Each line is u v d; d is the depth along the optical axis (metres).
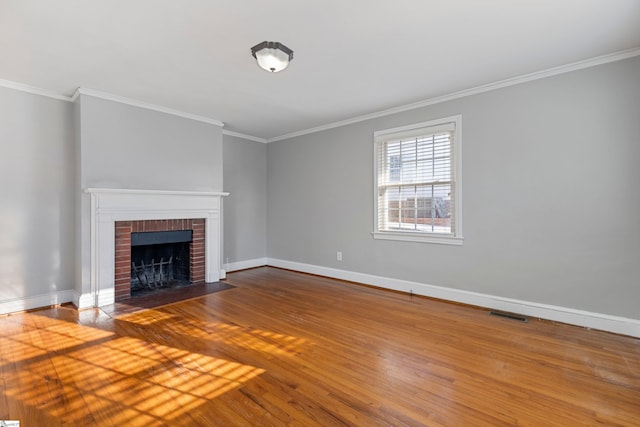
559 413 1.73
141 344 2.59
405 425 1.64
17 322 3.06
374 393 1.92
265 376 2.11
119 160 3.74
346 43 2.54
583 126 2.91
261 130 5.33
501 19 2.23
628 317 2.74
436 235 3.82
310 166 5.26
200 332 2.84
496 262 3.42
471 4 2.06
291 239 5.58
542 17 2.20
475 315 3.28
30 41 2.47
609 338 2.69
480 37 2.47
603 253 2.84
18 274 3.36
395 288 4.24
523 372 2.15
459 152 3.64
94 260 3.52
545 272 3.13
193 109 4.21
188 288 4.30
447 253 3.77
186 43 2.52
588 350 2.47
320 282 4.72
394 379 2.07
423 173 3.97
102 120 3.61
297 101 3.92
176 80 3.26
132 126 3.85
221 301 3.76
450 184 3.75
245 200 5.65
